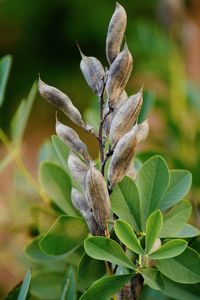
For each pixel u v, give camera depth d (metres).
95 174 0.57
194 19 1.55
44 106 3.58
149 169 0.63
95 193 0.58
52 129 3.59
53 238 0.63
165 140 1.16
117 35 0.61
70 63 3.52
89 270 0.64
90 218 0.61
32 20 3.49
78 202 0.62
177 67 1.24
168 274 0.61
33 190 1.01
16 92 3.51
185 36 1.28
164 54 1.26
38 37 3.50
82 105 3.52
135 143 0.58
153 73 1.26
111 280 0.59
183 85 1.17
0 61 0.86
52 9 3.46
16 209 1.01
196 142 1.08
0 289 1.16
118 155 0.58
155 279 0.61
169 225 0.63
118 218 0.64
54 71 3.51
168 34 1.28
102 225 0.59
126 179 0.62
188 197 0.91
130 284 0.62
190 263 0.61
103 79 0.61
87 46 3.48
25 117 0.86
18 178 1.01
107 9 3.42
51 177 0.73
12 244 0.99
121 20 0.61
